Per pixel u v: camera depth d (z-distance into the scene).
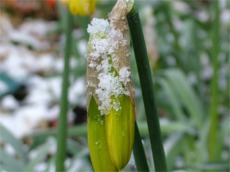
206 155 0.70
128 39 0.24
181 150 0.65
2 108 1.02
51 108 1.01
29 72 1.14
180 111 0.70
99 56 0.24
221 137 0.66
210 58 0.87
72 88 0.90
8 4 1.41
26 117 0.95
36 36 1.31
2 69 1.14
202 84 0.84
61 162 0.47
